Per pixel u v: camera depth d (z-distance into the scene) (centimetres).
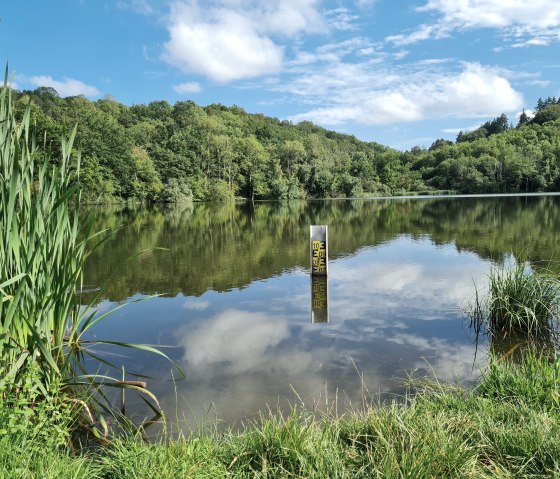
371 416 223
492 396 257
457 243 981
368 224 1569
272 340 384
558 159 6469
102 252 920
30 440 193
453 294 534
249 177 6131
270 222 1767
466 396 267
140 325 435
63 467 181
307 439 201
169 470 179
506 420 222
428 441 192
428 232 1235
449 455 183
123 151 4597
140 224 1730
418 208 2522
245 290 576
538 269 641
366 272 681
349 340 379
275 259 824
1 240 246
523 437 196
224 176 6122
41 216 263
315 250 657
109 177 4256
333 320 438
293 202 4497
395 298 521
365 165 6806
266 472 182
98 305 508
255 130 9669
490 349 354
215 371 319
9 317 235
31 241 252
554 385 246
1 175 250
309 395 277
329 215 2142
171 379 307
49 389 244
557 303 427
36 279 262
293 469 184
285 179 6153
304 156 6869
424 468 175
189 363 336
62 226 272
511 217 1627
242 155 6281
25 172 261
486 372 307
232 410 261
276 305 500
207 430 238
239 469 188
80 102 6725
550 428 200
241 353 354
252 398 275
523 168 6250
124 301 525
